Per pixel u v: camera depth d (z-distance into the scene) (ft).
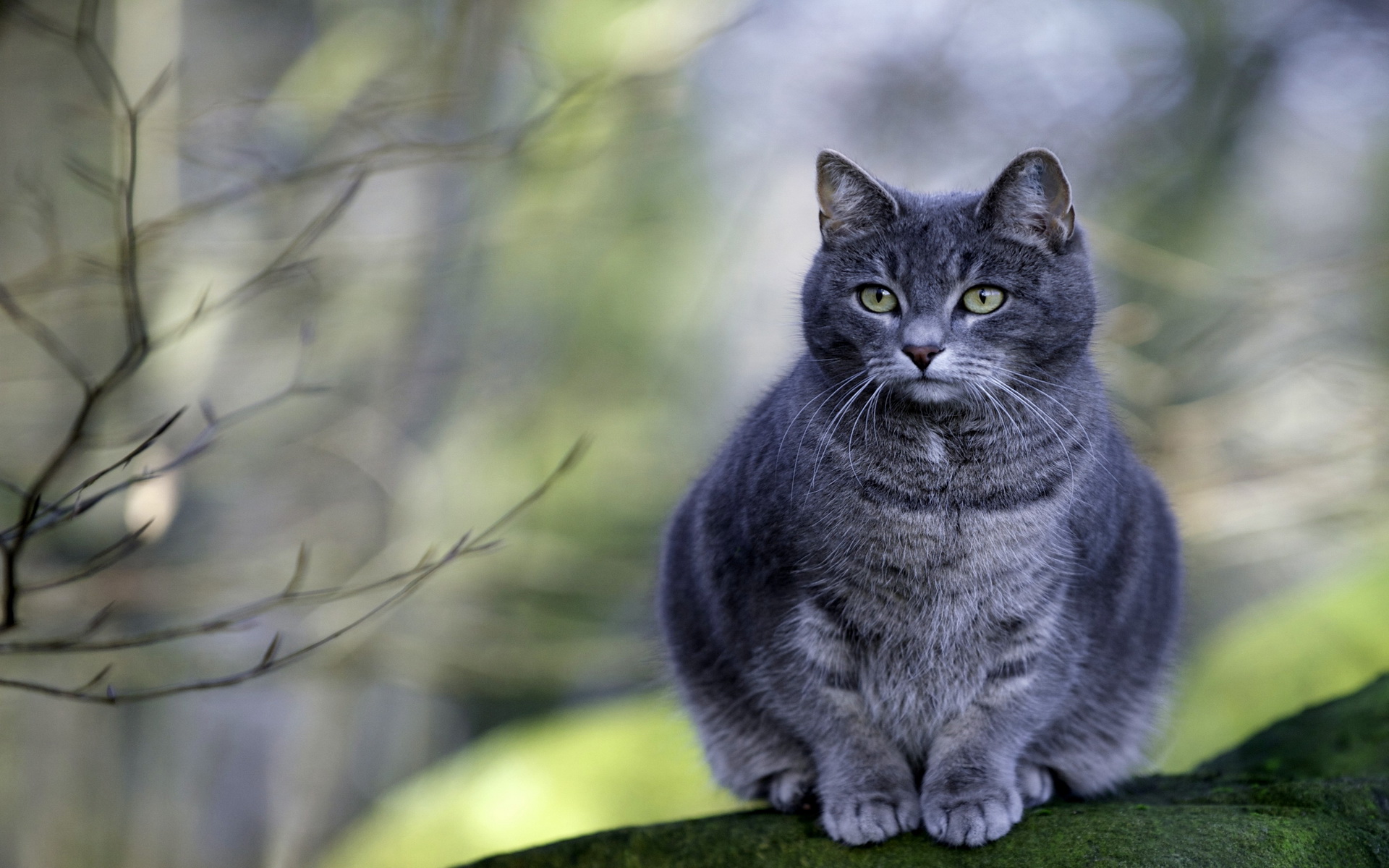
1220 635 28.81
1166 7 38.70
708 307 41.29
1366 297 34.14
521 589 31.68
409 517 31.04
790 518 12.92
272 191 23.70
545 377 38.09
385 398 31.78
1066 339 13.24
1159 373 29.27
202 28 35.83
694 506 15.30
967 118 35.37
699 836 13.04
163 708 32.91
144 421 25.81
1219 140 37.78
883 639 13.23
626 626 35.01
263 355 29.55
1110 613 13.80
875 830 12.40
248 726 38.01
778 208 38.93
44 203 19.72
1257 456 29.58
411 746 44.27
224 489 30.71
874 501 12.82
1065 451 13.01
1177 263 29.14
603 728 27.27
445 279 31.86
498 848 24.57
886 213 13.34
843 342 13.46
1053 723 14.05
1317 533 31.40
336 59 30.55
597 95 24.97
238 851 37.29
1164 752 19.74
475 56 29.68
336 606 29.50
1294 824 11.71
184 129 22.79
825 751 13.50
